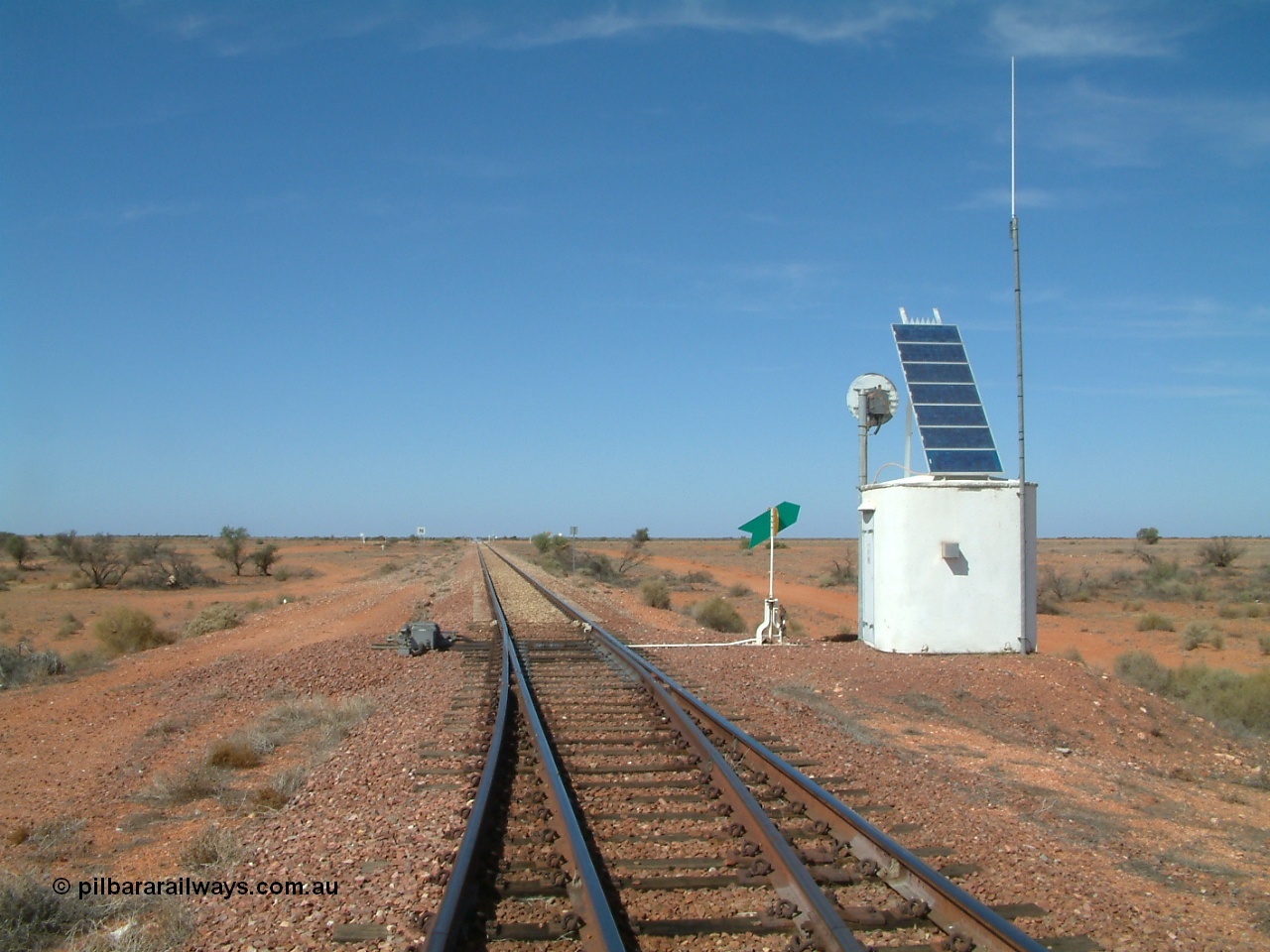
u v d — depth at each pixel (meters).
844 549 134.38
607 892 6.55
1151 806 10.31
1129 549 119.00
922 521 18.88
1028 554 19.14
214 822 9.55
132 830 9.49
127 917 6.98
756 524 22.56
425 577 58.28
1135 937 6.11
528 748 10.84
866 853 7.13
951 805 8.98
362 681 17.50
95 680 19.38
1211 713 17.48
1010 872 7.14
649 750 10.98
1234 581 53.69
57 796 10.81
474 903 6.27
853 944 5.37
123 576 63.94
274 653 22.09
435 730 12.12
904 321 21.31
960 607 18.86
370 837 8.08
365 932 6.07
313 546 169.12
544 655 19.62
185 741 13.49
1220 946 6.13
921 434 19.69
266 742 12.80
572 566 61.81
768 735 11.69
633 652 19.55
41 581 65.38
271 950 5.96
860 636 21.00
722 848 7.48
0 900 6.79
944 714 14.90
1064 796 10.38
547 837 7.57
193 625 29.42
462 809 8.45
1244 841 9.23
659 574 66.25
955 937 5.70
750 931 5.95
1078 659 20.81
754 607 41.16
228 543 79.62
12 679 19.53
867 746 11.59
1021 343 18.95
